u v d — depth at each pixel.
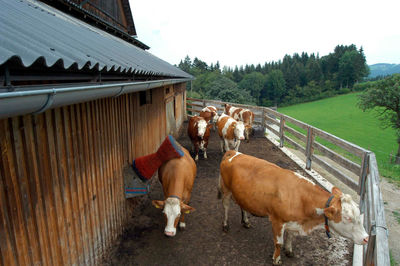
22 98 1.33
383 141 27.64
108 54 3.35
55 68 1.97
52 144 2.54
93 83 2.54
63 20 4.56
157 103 7.11
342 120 45.53
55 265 2.60
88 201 3.25
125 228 4.45
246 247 3.96
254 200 3.52
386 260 1.92
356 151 4.69
